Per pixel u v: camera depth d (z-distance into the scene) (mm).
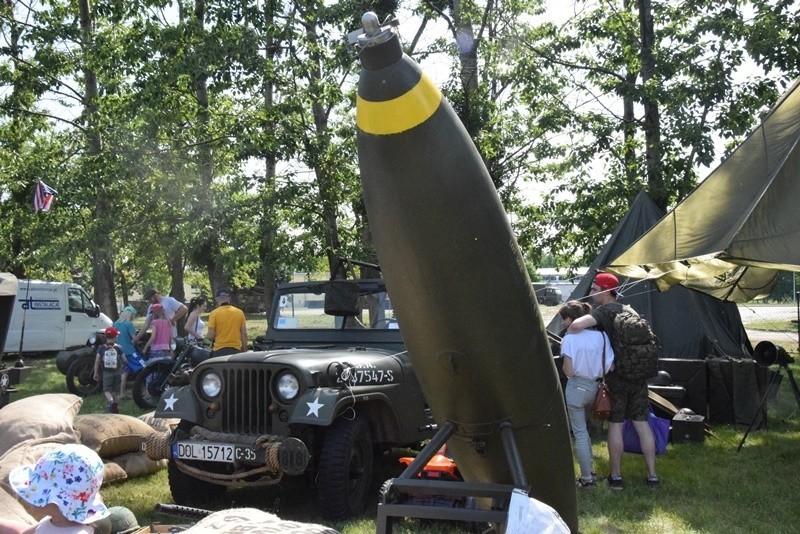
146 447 5734
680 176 13539
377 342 6703
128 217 17062
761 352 7910
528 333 3252
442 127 2865
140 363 10938
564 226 15289
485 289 3049
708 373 9055
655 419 6852
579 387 6234
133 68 15391
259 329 21750
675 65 13383
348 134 15516
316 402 5324
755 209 5828
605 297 6465
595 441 8117
